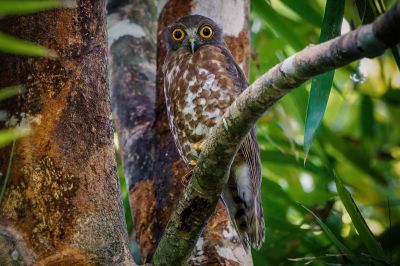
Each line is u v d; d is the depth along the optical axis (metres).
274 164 12.38
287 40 11.44
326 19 7.89
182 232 6.73
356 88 13.23
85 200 6.64
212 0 10.48
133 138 10.13
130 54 11.45
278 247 11.43
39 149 6.56
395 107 14.06
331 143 12.73
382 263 8.80
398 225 11.10
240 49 10.23
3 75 6.59
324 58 5.14
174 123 9.87
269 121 12.82
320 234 11.63
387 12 4.63
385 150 13.50
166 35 10.66
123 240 6.81
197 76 9.79
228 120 6.07
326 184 11.91
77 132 6.71
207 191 6.52
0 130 6.55
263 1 11.34
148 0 12.20
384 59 13.89
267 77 5.66
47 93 6.64
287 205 11.50
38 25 6.63
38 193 6.51
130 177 9.80
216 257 8.50
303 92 11.75
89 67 6.82
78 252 6.52
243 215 9.17
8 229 6.43
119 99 10.82
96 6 6.91
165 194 9.29
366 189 12.81
